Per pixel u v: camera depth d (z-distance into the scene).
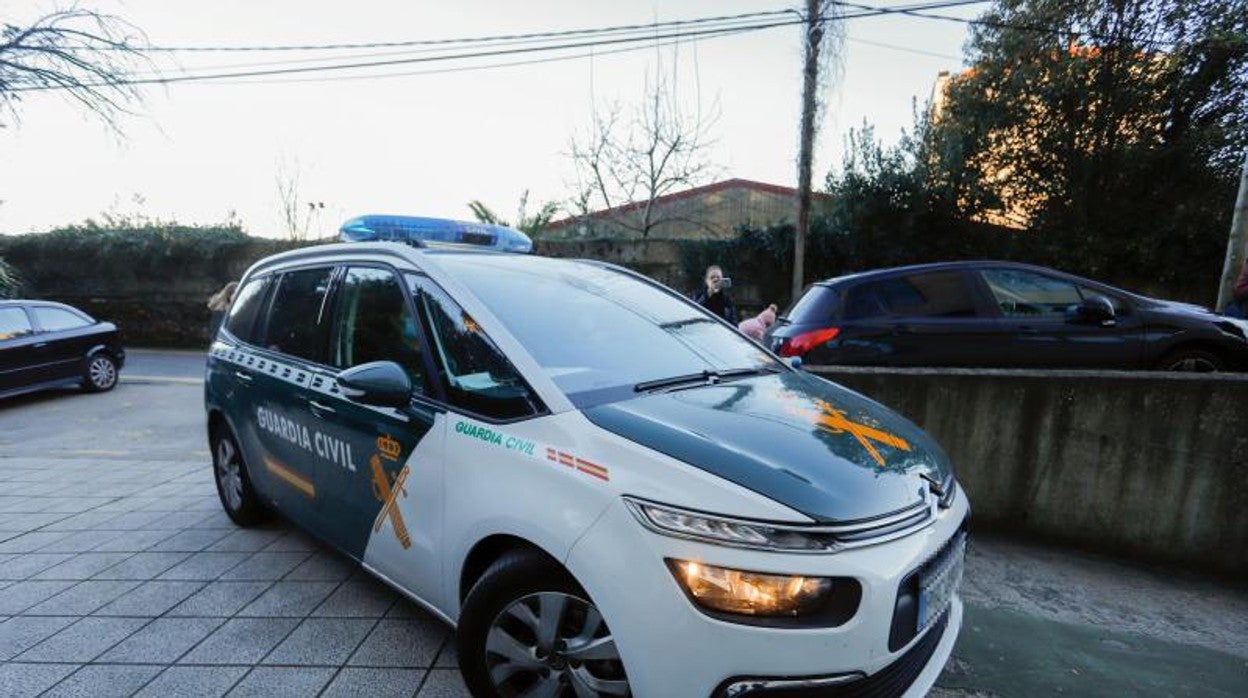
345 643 2.58
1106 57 11.77
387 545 2.46
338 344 2.83
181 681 2.35
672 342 2.70
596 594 1.64
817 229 13.40
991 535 3.83
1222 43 10.77
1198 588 3.27
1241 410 3.32
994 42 12.76
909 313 5.05
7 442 6.82
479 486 1.99
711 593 1.54
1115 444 3.57
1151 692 2.41
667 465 1.69
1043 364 4.89
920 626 1.74
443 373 2.28
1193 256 11.64
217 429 3.95
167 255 15.95
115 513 4.18
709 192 18.31
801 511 1.59
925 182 12.64
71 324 9.48
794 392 2.44
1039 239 12.37
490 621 1.96
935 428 3.89
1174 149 11.57
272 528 3.84
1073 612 3.00
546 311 2.49
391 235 3.26
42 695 2.27
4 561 3.40
